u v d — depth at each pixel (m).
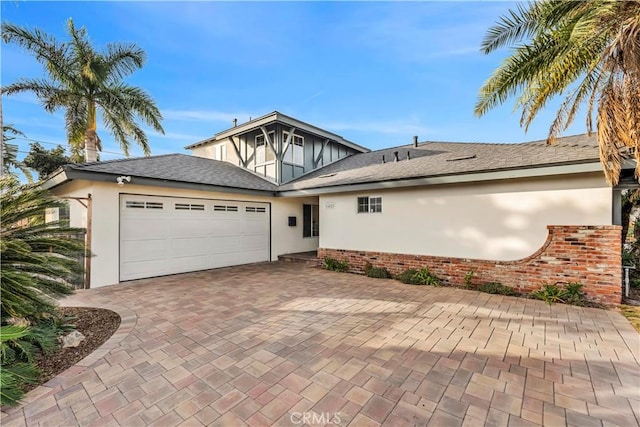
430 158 9.16
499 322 4.52
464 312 5.00
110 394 2.71
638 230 8.72
